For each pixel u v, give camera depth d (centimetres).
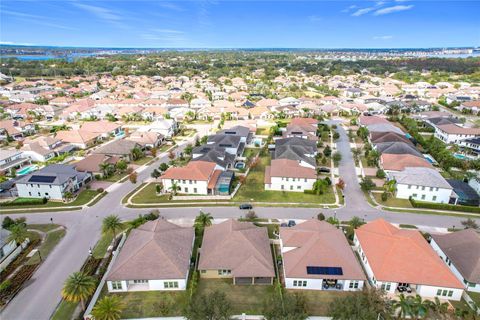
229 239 5341
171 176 7869
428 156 10438
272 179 8038
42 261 5384
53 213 6981
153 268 4825
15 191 7750
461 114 16838
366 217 6812
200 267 4969
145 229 5722
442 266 4784
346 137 12900
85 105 17200
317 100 19075
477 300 4612
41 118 16300
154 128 12775
